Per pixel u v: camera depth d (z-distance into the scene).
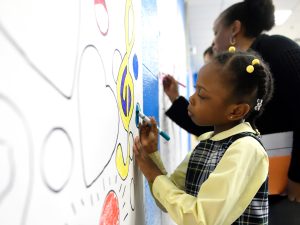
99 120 0.40
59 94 0.29
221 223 0.54
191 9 3.57
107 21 0.45
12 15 0.22
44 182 0.25
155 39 1.02
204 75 0.65
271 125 0.92
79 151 0.33
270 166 0.92
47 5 0.27
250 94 0.64
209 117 0.65
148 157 0.68
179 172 0.76
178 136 1.67
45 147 0.26
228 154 0.57
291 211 0.89
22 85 0.23
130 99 0.62
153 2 0.99
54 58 0.28
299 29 4.48
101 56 0.42
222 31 1.10
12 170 0.21
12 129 0.21
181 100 1.13
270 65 0.91
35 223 0.24
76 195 0.32
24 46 0.23
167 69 1.36
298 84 0.85
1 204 0.20
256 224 0.60
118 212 0.50
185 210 0.55
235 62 0.63
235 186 0.53
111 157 0.46
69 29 0.31
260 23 1.03
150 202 0.87
